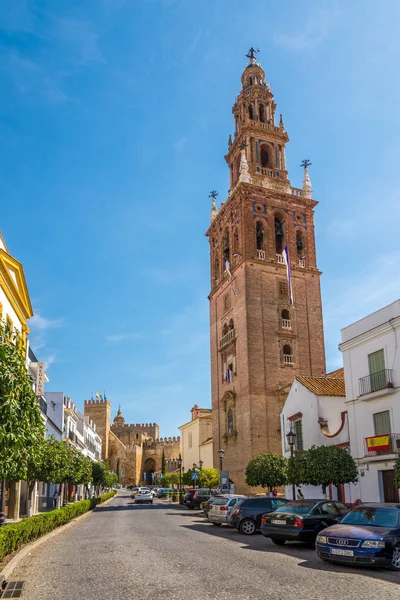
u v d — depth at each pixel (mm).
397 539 14195
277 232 62500
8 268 27688
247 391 54562
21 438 13523
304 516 18953
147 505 60875
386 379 28219
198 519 35344
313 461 29516
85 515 40188
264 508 24766
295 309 59250
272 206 62094
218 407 61625
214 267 68312
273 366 56156
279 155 67125
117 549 18859
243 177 61719
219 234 67312
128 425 163000
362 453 29891
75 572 14305
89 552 18406
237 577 12953
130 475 146125
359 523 15617
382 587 11797
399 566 14039
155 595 11070
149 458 156875
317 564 14977
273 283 59000
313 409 36906
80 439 79750
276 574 13344
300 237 63125
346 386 31797
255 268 58594
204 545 19734
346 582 12344
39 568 15250
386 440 27391
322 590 11461
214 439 61938
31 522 20312
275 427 54188
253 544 20141
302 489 37375
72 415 66625
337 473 29000
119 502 71000
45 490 52688
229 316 61156
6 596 11414
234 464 56094
